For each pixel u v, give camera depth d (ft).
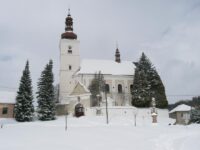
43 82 221.66
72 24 298.15
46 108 214.28
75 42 283.38
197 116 202.18
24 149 62.54
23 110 211.20
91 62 287.89
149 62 271.49
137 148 67.67
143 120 203.92
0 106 225.15
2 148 63.52
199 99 309.22
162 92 262.47
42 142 75.51
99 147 68.64
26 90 217.56
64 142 76.69
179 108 240.32
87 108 228.02
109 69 284.61
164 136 97.09
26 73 222.07
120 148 67.31
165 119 232.94
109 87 274.16
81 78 266.77
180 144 76.38
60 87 270.46
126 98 272.92
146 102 252.21
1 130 116.26
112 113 228.84
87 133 102.68
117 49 306.14
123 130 116.16
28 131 110.52
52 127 137.80
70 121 195.00
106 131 110.93
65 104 242.58
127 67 295.28
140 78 259.80
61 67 275.39
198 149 67.77
